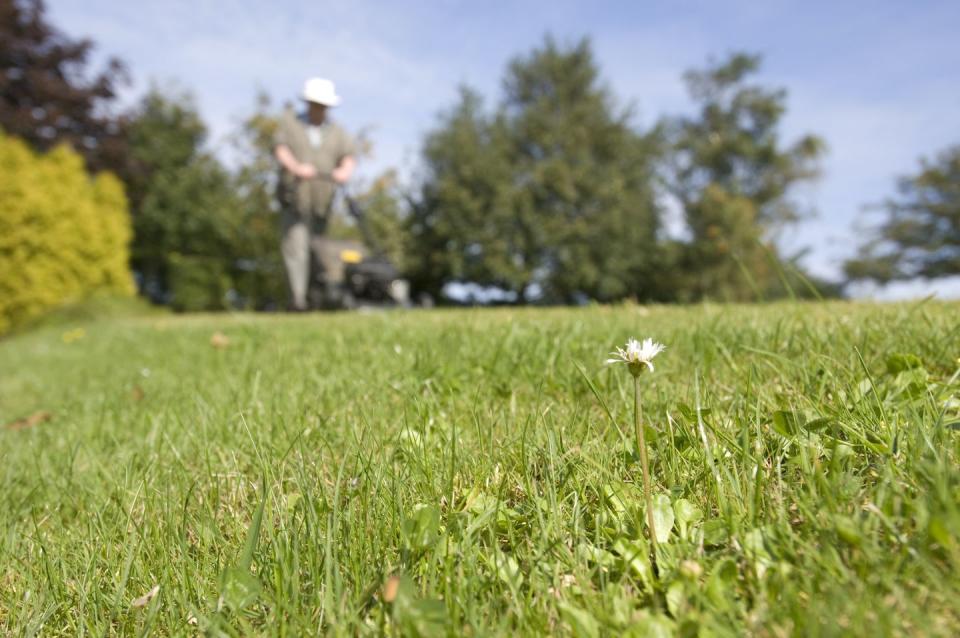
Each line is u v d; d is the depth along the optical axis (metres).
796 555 0.91
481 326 3.55
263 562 1.10
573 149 25.66
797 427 1.21
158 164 26.28
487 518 1.12
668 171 32.34
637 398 0.98
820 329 2.29
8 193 15.94
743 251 25.50
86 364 5.18
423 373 2.34
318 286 10.61
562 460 1.31
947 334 1.83
